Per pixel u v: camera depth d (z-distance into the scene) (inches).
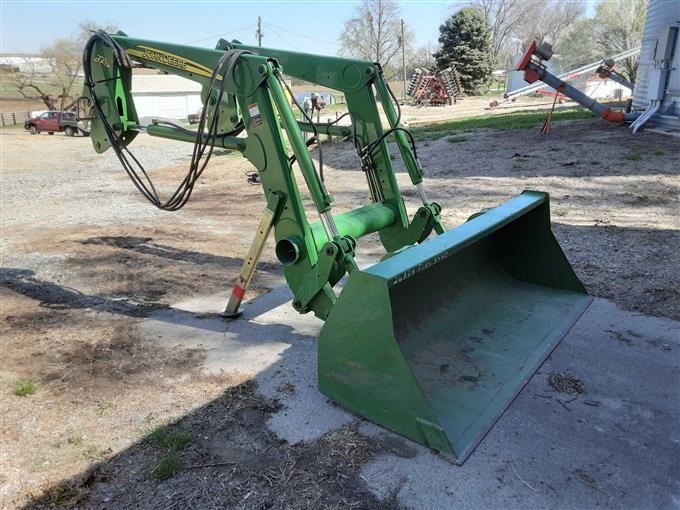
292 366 140.9
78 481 101.0
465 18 1908.2
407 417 108.3
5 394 131.0
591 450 106.9
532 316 156.3
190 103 1891.0
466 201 314.5
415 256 113.4
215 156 648.4
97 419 120.3
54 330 166.7
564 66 1352.1
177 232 284.4
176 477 101.6
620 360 138.8
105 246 258.8
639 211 271.3
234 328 165.3
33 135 1205.1
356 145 170.7
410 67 2630.4
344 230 147.7
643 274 192.2
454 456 102.7
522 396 124.3
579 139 453.4
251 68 138.0
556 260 169.9
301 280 141.8
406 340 129.6
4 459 107.2
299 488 98.1
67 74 1838.1
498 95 1902.1
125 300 190.5
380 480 99.6
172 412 122.1
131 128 179.0
